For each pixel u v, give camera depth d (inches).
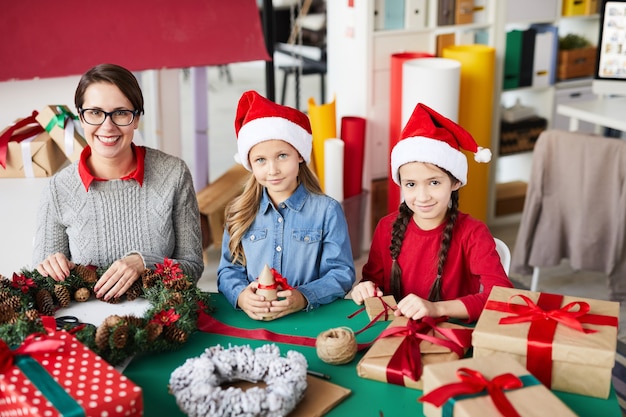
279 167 74.7
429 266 76.5
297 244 78.0
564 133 122.1
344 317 70.4
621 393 106.8
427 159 70.7
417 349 60.9
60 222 80.2
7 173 106.9
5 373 51.9
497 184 183.6
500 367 53.6
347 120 146.0
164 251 81.5
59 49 118.7
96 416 48.4
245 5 133.0
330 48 159.5
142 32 124.8
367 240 160.7
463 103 155.4
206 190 154.3
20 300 64.6
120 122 75.5
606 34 142.3
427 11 154.2
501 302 62.2
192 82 151.0
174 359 62.7
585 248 125.0
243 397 51.6
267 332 67.0
